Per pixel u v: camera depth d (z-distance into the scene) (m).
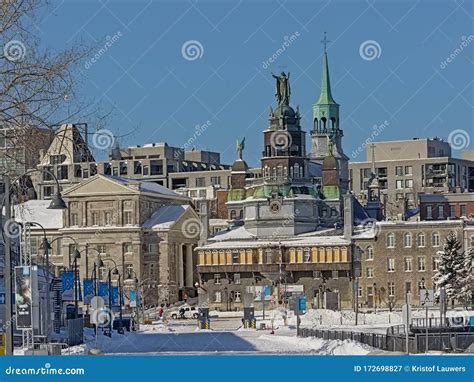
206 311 142.50
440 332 87.69
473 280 181.50
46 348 56.75
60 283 103.25
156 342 102.19
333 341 87.88
